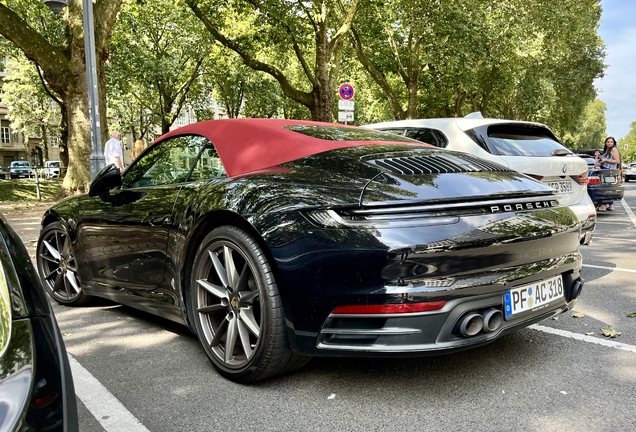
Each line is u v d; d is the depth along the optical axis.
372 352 2.24
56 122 43.00
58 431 1.11
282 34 19.45
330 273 2.28
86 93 13.66
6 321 1.21
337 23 20.80
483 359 2.96
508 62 26.86
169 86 31.92
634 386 2.59
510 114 38.00
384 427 2.19
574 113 43.69
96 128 10.66
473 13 21.06
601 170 12.34
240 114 40.09
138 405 2.40
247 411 2.34
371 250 2.21
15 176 35.84
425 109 32.84
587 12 33.03
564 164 5.38
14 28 12.60
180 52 31.19
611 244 7.49
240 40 19.88
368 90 34.69
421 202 2.31
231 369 2.63
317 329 2.32
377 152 2.84
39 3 21.19
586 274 5.38
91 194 3.38
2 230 1.49
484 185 2.60
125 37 26.77
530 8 24.39
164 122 33.81
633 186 29.28
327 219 2.32
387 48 25.78
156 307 3.28
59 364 1.23
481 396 2.48
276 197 2.51
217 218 2.75
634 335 3.39
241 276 2.58
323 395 2.51
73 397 1.25
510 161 5.21
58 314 4.00
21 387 1.10
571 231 2.78
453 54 21.25
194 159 3.32
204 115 38.62
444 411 2.33
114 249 3.54
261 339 2.47
